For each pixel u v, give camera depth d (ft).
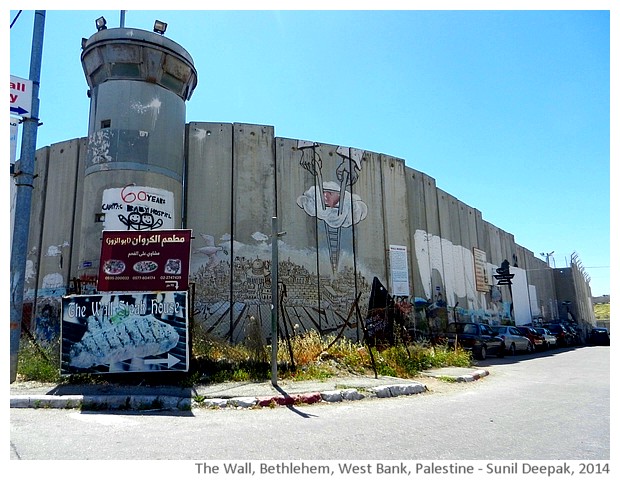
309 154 69.62
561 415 26.84
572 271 167.22
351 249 70.49
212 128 64.03
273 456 18.25
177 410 28.25
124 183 50.75
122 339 34.32
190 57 57.21
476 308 101.71
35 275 64.18
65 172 65.00
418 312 78.33
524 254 143.84
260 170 65.16
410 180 84.02
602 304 305.53
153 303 34.91
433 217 89.25
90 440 20.39
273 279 36.01
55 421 24.49
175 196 54.95
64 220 63.00
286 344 44.60
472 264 104.17
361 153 75.10
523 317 130.82
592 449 19.45
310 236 67.15
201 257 59.82
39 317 61.31
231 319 59.36
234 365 38.65
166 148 54.19
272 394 31.27
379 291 71.82
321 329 64.64
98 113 52.90
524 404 30.89
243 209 63.05
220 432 22.31
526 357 77.77
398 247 76.18
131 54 52.65
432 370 49.85
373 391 33.99
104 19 55.98
